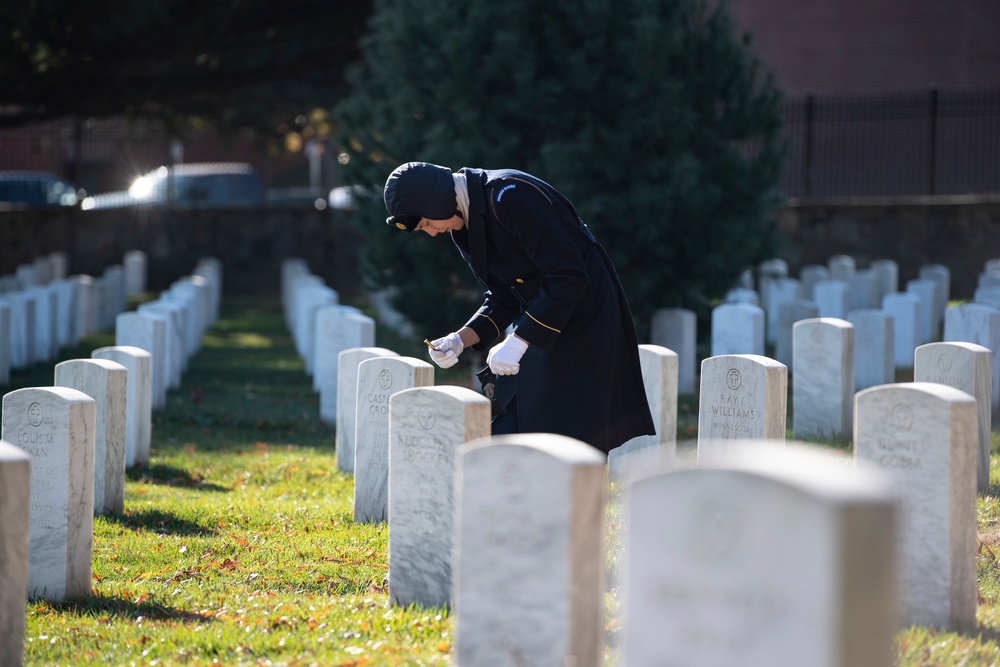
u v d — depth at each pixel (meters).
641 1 16.30
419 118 16.84
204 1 23.20
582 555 4.66
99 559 8.05
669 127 16.45
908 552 5.89
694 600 3.94
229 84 26.14
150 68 25.77
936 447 5.77
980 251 28.86
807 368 12.34
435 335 17.14
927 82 38.28
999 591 6.70
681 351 16.33
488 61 16.11
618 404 6.69
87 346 21.92
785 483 3.72
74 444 7.05
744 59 17.34
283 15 24.80
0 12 21.30
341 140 17.91
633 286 16.45
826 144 37.09
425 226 6.58
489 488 4.82
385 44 17.28
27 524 5.41
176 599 7.09
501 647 4.80
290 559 8.00
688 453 10.98
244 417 14.91
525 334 6.31
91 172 34.84
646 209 16.00
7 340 16.55
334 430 14.34
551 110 16.33
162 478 11.35
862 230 29.56
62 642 6.19
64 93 25.33
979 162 36.25
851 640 3.61
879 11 38.53
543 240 6.33
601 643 5.26
